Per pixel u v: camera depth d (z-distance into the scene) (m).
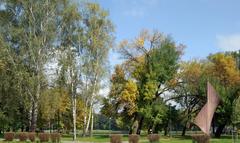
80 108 74.31
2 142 48.09
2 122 65.31
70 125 84.00
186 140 58.72
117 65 72.50
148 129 76.44
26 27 57.53
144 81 72.50
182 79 74.75
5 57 56.91
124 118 72.75
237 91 70.81
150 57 73.00
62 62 59.03
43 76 56.47
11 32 56.25
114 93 71.44
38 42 56.62
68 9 58.94
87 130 66.81
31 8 57.34
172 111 75.69
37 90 56.41
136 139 43.69
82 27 62.06
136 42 72.69
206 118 35.59
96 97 63.66
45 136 47.53
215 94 35.88
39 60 56.69
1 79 57.78
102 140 57.38
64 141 55.50
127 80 72.25
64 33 60.47
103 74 62.44
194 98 76.00
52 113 58.47
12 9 58.28
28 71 57.41
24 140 49.50
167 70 73.50
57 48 59.53
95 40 61.72
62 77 59.75
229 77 73.44
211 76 73.25
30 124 57.34
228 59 74.94
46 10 57.78
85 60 61.62
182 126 82.12
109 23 63.22
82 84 62.31
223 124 72.56
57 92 58.19
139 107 71.56
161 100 73.69
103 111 72.06
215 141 53.75
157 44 73.81
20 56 57.03
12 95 59.09
